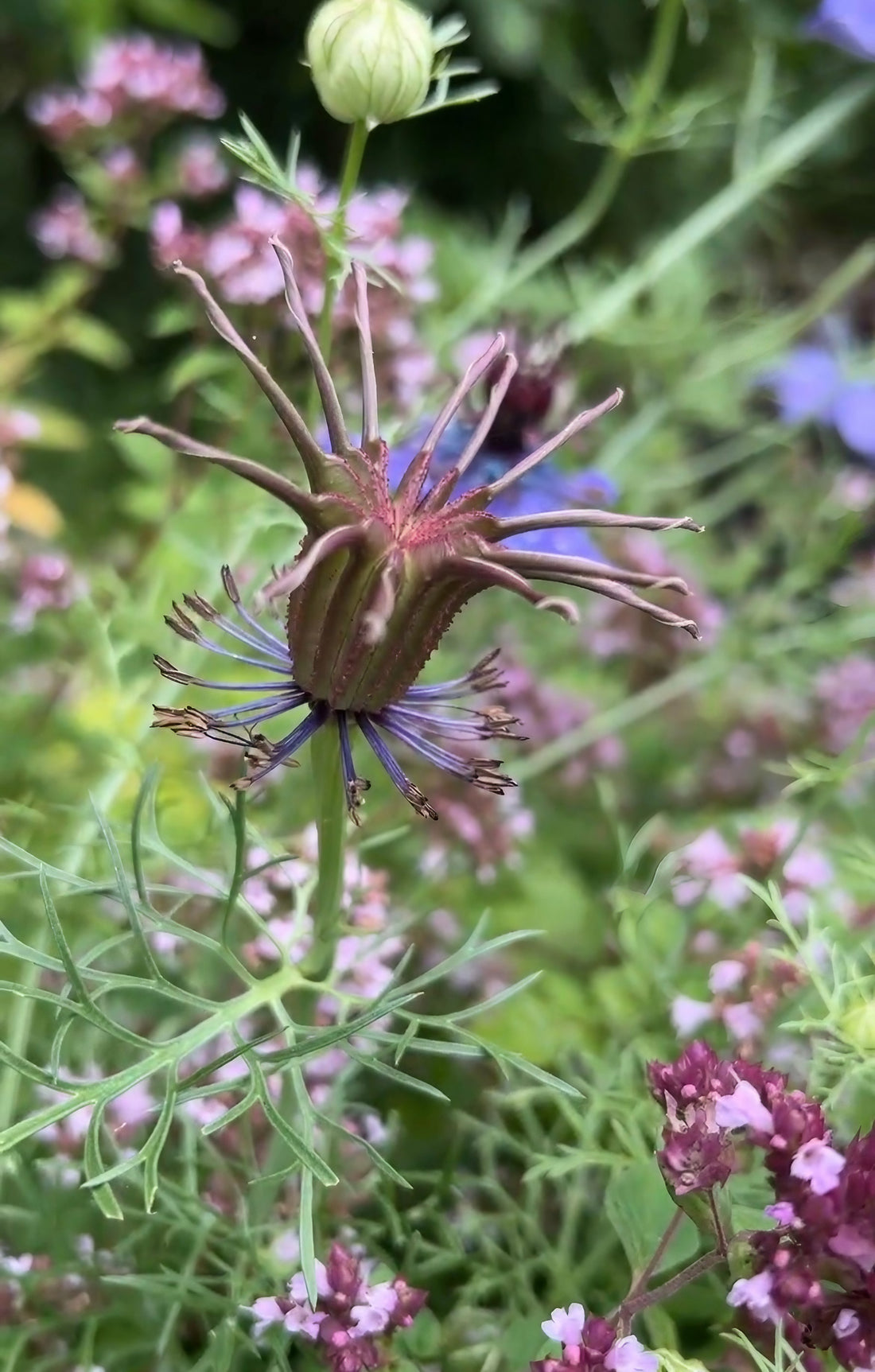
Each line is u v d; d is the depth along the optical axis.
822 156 0.43
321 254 0.21
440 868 0.21
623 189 0.46
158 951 0.18
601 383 0.33
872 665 0.27
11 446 0.26
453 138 0.47
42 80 0.42
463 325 0.26
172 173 0.27
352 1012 0.17
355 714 0.13
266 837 0.18
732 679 0.28
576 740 0.24
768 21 0.40
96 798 0.20
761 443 0.29
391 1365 0.14
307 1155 0.12
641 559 0.27
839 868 0.22
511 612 0.27
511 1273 0.16
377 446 0.12
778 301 0.42
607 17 0.45
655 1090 0.13
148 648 0.23
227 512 0.23
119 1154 0.16
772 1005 0.17
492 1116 0.19
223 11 0.45
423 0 0.42
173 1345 0.15
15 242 0.43
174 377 0.24
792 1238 0.12
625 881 0.19
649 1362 0.12
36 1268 0.15
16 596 0.24
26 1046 0.18
